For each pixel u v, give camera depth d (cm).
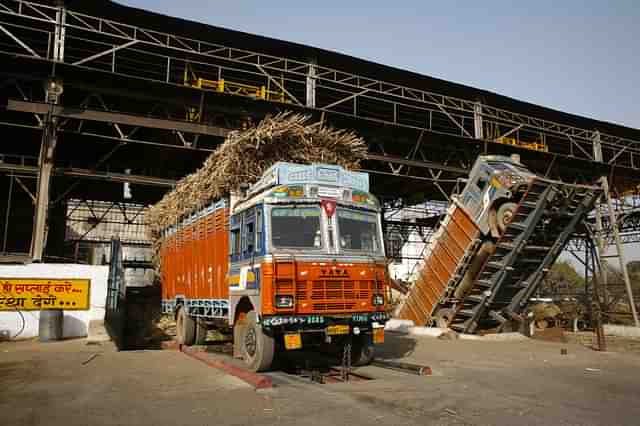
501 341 1560
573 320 2083
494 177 1516
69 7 2083
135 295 2441
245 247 969
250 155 1152
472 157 2781
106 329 1434
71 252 3238
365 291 925
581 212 1598
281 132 1156
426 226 3688
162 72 2548
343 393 738
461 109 2791
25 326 1441
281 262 858
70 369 945
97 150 2697
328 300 881
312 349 1229
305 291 868
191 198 1350
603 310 2278
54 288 1328
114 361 1052
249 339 947
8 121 2442
